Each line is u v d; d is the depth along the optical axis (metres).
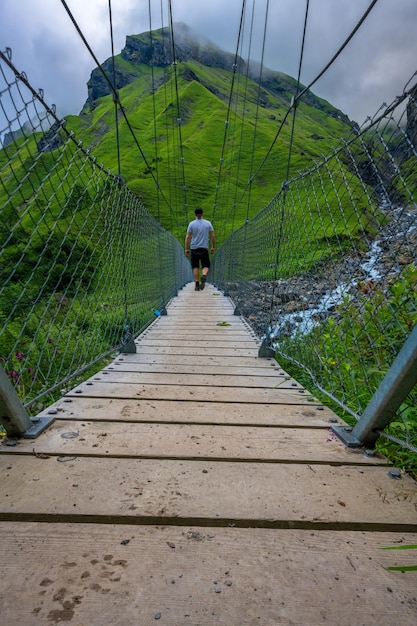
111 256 2.40
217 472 1.08
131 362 2.43
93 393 1.78
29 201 1.24
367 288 1.68
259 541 0.82
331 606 0.66
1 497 0.94
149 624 0.62
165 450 1.20
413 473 1.12
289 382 2.02
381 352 1.71
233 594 0.68
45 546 0.79
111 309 2.54
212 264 12.27
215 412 1.56
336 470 1.11
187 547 0.79
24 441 1.25
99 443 1.25
